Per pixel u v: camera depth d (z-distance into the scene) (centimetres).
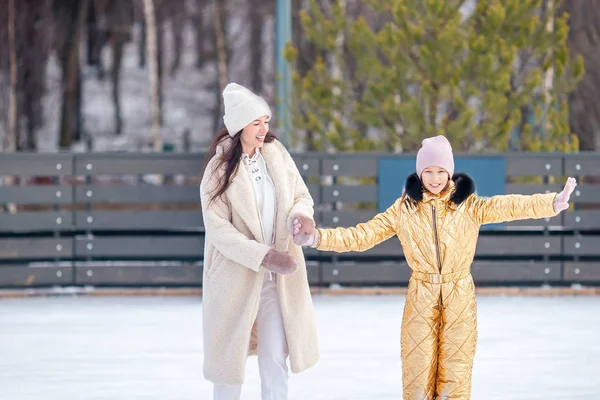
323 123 2027
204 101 5034
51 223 1575
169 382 945
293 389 912
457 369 712
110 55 4991
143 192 1577
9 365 1034
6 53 4359
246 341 705
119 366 1023
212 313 712
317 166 1566
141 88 5019
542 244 1584
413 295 717
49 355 1088
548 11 1914
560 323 1297
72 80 4553
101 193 1578
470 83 1839
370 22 3825
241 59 4997
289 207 721
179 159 1573
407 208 718
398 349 1110
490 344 1145
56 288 1588
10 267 1561
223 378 707
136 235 1617
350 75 2702
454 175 719
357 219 1570
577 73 1923
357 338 1181
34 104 4531
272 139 740
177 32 5025
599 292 1585
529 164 1563
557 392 902
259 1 4962
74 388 922
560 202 702
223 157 714
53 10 4550
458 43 1841
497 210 714
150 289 1595
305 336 723
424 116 1842
